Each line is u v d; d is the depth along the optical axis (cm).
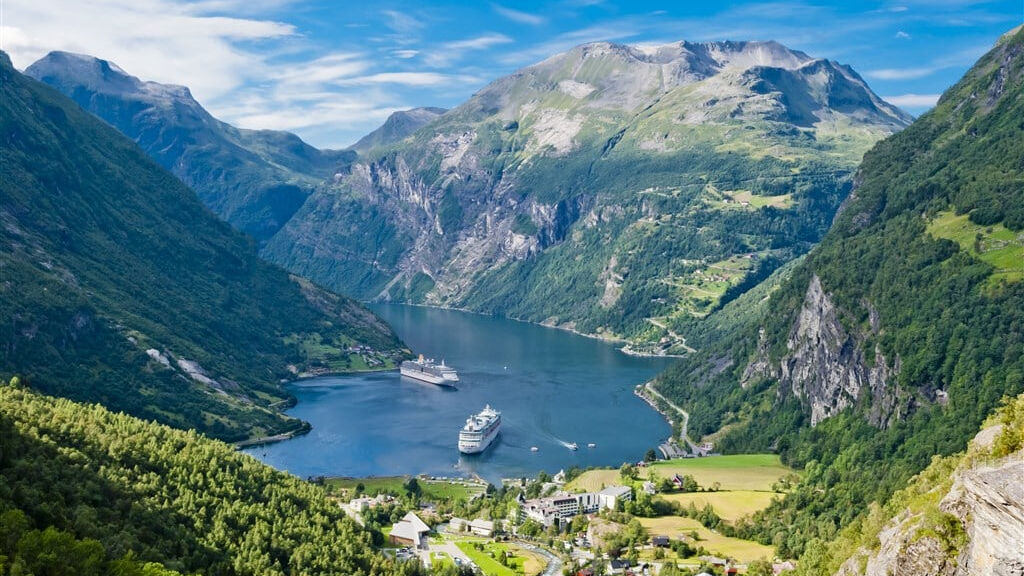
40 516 18662
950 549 12769
